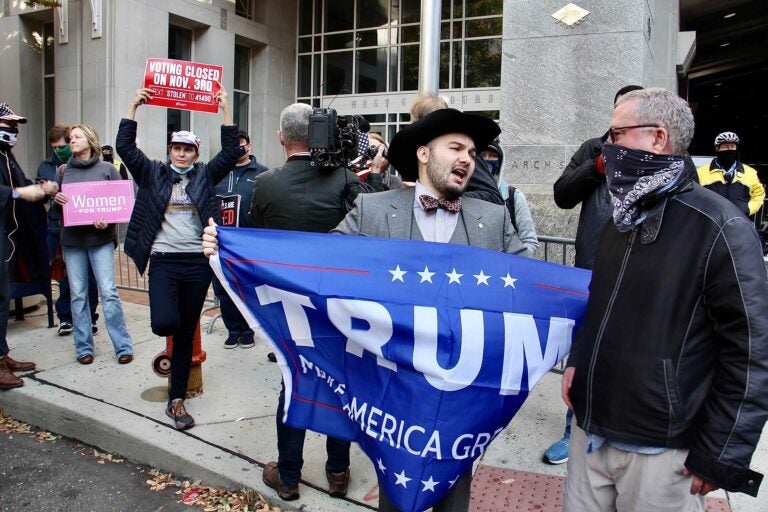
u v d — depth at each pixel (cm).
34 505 350
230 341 581
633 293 192
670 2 1165
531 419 427
